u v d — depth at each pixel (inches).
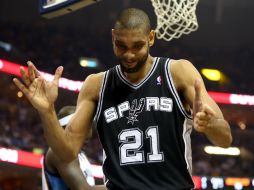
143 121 120.5
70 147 122.9
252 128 1155.3
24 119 965.8
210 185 786.8
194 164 1000.2
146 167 118.5
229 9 1294.3
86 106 128.1
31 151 852.0
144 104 121.6
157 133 119.3
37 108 117.8
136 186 117.1
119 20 117.6
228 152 1063.6
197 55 1256.8
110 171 121.6
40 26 1217.4
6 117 945.5
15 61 1088.8
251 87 1194.6
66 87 954.1
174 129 119.3
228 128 113.1
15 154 699.4
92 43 1224.8
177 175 118.0
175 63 124.3
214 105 116.7
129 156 119.7
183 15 181.3
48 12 184.7
